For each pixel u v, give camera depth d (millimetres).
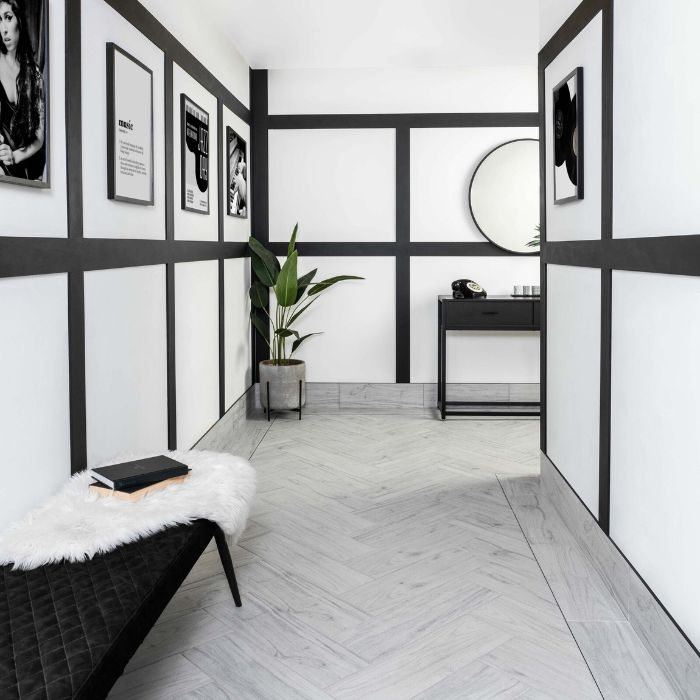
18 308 1918
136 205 2816
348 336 5379
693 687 1752
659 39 1970
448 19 4109
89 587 1578
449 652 2055
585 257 2670
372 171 5289
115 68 2533
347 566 2633
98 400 2463
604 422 2463
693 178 1767
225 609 2309
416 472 3795
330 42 4547
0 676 1251
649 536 2084
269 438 4508
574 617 2260
